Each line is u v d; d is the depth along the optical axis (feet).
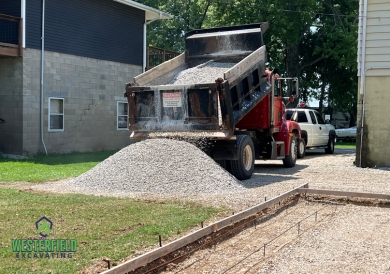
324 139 72.79
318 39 115.65
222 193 32.91
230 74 38.04
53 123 66.80
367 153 53.21
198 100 37.81
